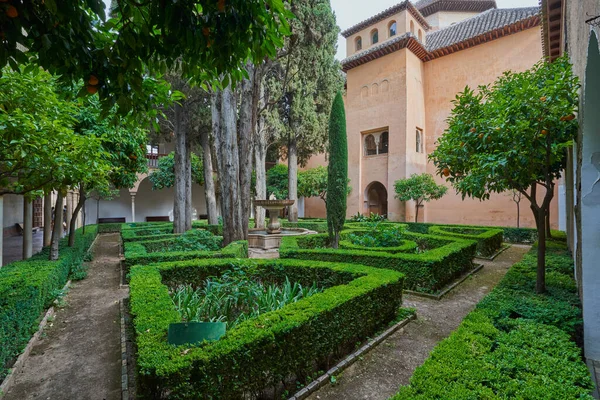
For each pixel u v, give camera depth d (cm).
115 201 2172
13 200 1478
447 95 1716
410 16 1727
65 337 382
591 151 317
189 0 172
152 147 2066
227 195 861
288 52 1012
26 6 154
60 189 440
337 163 844
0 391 263
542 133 375
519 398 181
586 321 317
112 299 525
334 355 313
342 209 842
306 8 1195
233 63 220
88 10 201
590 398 181
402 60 1672
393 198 1680
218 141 913
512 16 1577
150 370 191
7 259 876
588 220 321
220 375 206
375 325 372
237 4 179
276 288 426
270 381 243
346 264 483
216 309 377
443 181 1703
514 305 357
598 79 281
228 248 684
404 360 320
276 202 1091
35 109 298
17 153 274
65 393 271
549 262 592
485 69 1580
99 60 188
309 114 1620
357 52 1964
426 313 453
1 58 159
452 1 2189
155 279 386
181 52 205
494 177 428
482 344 252
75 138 316
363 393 264
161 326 250
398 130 1669
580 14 332
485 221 1539
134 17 185
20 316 324
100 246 1202
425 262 535
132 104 233
